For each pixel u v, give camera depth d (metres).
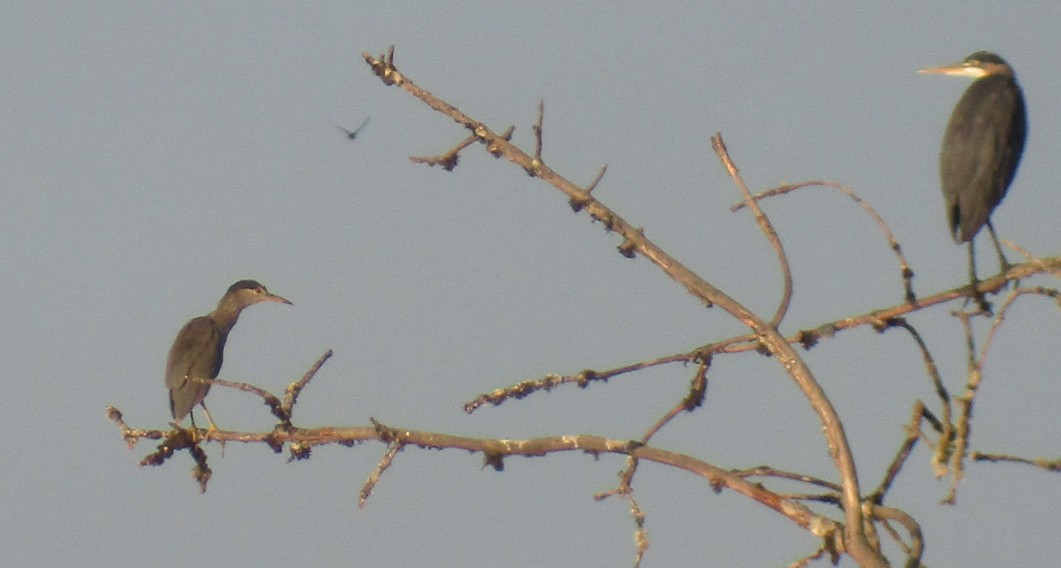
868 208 11.02
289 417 11.86
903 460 10.32
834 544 9.98
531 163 11.55
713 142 11.23
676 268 11.26
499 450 10.98
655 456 10.52
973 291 12.29
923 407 10.29
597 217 11.45
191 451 12.41
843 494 10.01
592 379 10.77
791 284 10.84
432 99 11.74
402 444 11.26
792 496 10.36
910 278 11.02
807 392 10.53
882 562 9.65
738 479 10.48
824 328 11.21
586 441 10.74
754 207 10.98
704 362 10.89
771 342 10.67
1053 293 9.68
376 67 11.53
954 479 9.84
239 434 12.07
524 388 10.97
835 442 10.24
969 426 9.80
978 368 9.82
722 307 10.98
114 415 12.62
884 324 11.08
